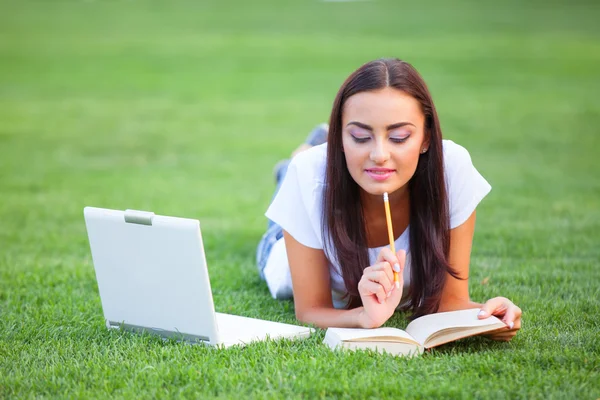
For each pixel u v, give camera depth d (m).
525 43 20.22
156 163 9.70
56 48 20.20
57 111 13.34
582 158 9.47
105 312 3.50
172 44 21.11
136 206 7.18
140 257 3.23
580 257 4.99
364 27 23.55
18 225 6.27
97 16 25.98
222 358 3.07
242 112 13.52
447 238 3.43
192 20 25.39
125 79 16.66
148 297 3.30
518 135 11.04
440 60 18.12
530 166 9.01
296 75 17.17
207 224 6.46
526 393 2.70
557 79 15.84
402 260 3.20
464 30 22.61
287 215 3.51
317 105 14.19
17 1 28.39
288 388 2.77
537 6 26.89
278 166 5.16
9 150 10.30
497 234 5.61
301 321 3.60
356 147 3.15
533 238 5.49
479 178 3.48
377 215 3.50
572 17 24.55
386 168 3.12
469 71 16.86
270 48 20.52
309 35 22.41
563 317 3.67
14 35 22.14
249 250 5.56
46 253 5.32
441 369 2.91
